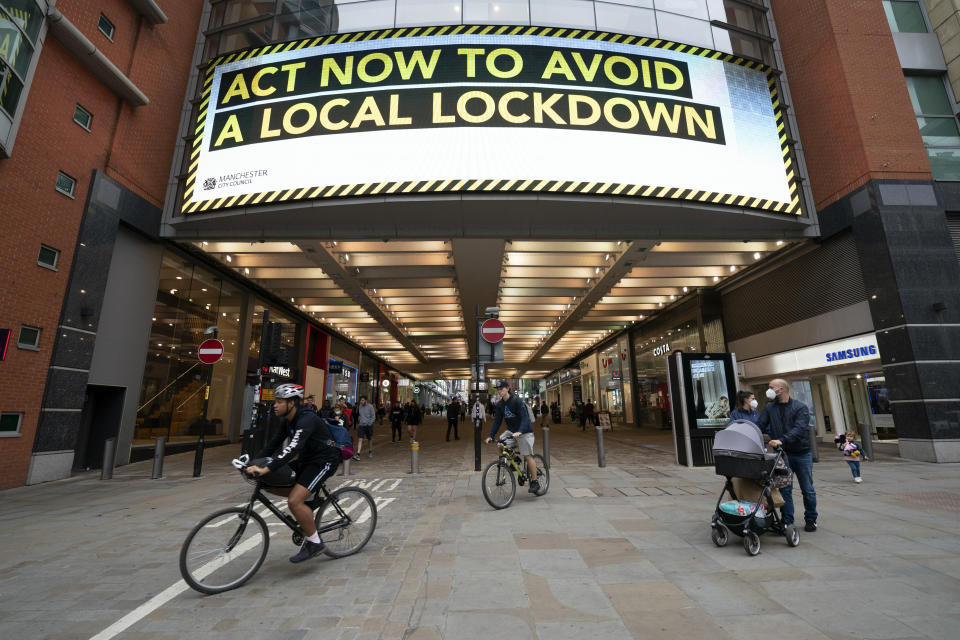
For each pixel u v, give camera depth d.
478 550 4.36
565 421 41.31
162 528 5.61
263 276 17.45
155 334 13.41
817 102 13.99
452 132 11.77
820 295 14.41
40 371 9.46
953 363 11.03
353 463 11.78
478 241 13.50
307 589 3.54
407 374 57.06
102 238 11.00
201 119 12.92
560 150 11.75
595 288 18.69
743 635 2.65
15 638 2.79
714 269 17.53
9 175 9.01
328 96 12.32
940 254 11.80
